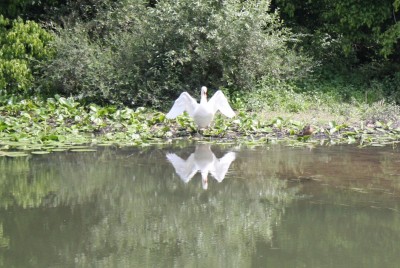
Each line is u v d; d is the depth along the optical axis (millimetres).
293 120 13734
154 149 11500
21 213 7648
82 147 11578
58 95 15250
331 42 19219
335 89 17031
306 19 19688
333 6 18375
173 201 8180
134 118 13836
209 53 15750
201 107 12430
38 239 6727
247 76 16047
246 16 15844
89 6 18422
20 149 11367
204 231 6996
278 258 6180
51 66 16281
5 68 16484
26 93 16562
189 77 16125
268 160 10484
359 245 6547
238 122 13344
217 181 9156
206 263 6043
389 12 17422
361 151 11266
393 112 14508
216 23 15688
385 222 7266
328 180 9148
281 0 18516
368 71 18766
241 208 7840
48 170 9812
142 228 7109
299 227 7113
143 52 15945
